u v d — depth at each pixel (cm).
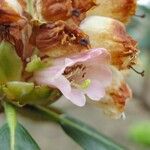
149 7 34
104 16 24
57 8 22
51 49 22
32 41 22
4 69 23
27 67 22
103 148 27
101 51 22
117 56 23
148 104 52
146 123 53
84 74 23
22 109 25
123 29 23
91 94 23
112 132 73
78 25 23
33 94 23
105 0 24
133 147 65
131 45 23
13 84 22
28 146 23
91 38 23
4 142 23
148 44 45
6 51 22
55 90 23
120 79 24
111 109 24
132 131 52
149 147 52
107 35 23
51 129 73
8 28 22
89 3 22
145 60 48
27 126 71
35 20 22
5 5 22
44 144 72
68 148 73
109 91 24
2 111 24
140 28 42
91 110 74
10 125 23
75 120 27
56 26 22
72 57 22
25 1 22
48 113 26
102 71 23
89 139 27
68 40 22
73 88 23
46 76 22
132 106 72
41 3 22
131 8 24
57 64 22
